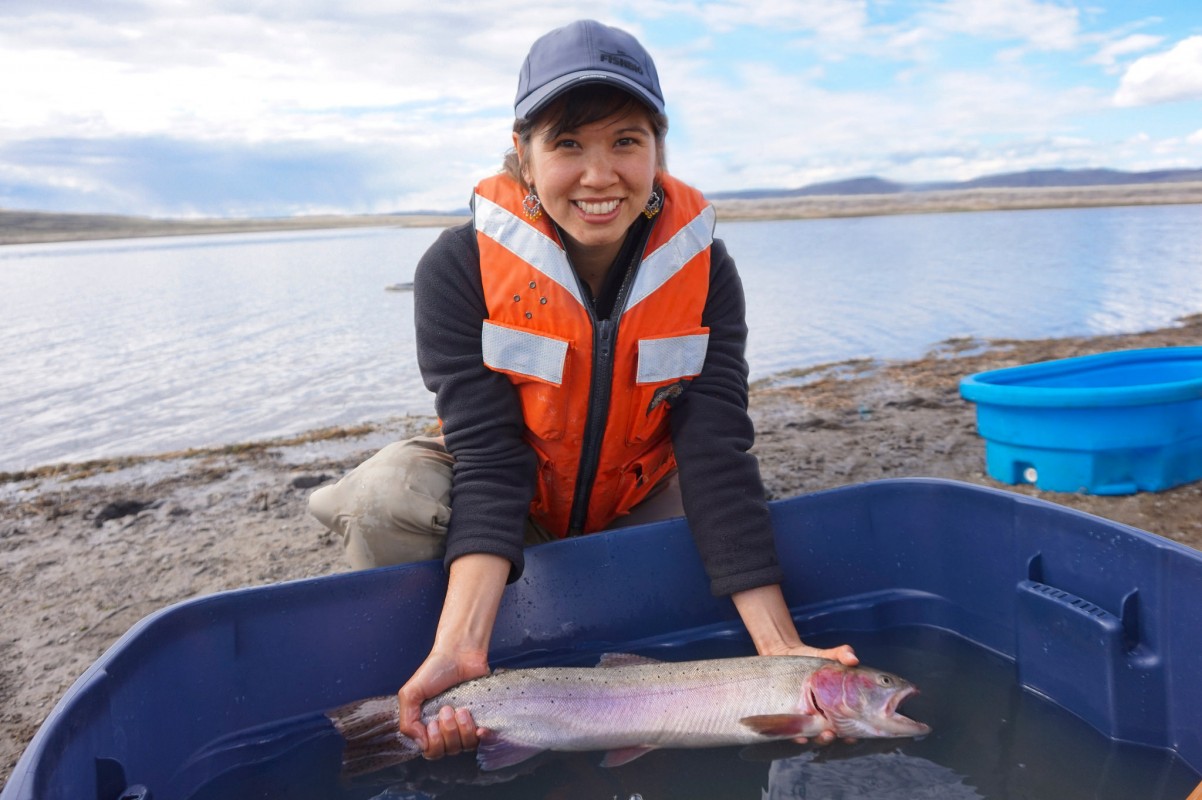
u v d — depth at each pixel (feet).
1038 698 7.07
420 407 19.07
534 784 6.14
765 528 7.59
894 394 18.11
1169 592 6.29
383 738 6.54
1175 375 13.57
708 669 6.84
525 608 7.73
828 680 6.59
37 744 4.87
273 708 6.98
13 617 9.96
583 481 8.05
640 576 8.09
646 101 6.28
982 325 25.52
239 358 25.12
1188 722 6.17
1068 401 11.37
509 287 7.29
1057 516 7.21
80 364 25.13
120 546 11.98
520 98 6.65
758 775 6.13
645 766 6.31
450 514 7.73
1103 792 5.78
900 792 5.85
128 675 5.95
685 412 7.82
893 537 8.57
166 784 6.23
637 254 7.34
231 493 13.93
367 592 7.23
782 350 23.39
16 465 16.21
